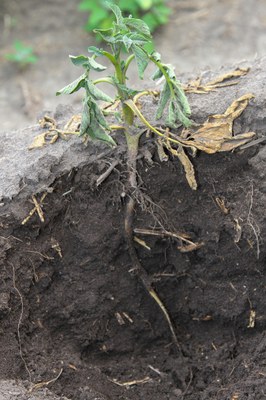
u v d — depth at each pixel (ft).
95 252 10.47
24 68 21.13
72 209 10.41
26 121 19.51
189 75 11.88
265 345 10.22
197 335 10.92
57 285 10.53
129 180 10.27
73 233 10.44
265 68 11.17
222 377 10.31
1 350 9.74
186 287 10.73
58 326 10.56
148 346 10.96
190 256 10.55
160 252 10.58
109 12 21.52
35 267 10.25
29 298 10.26
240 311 10.53
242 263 10.39
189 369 10.56
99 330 10.73
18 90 20.52
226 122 10.33
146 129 10.36
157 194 10.40
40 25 22.25
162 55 20.98
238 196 10.29
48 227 10.32
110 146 10.32
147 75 19.95
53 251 10.39
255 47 21.11
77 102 19.80
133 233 10.43
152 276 10.68
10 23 22.35
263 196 10.18
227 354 10.50
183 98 9.80
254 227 10.12
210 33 21.45
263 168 10.19
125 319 10.82
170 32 21.59
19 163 10.64
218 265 10.50
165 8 21.68
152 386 10.46
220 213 10.32
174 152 10.16
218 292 10.61
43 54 21.47
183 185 10.37
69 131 10.90
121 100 9.97
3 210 10.16
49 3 22.61
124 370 10.69
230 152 10.26
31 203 10.19
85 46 21.62
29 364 9.87
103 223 10.42
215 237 10.32
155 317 10.88
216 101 10.64
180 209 10.43
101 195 10.39
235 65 11.63
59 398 9.30
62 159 10.44
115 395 10.25
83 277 10.57
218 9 22.03
